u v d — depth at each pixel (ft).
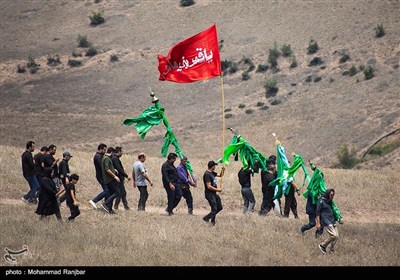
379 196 383.86
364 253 249.75
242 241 257.75
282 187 321.11
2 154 406.82
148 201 350.43
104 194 302.45
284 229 285.43
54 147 309.83
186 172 315.58
